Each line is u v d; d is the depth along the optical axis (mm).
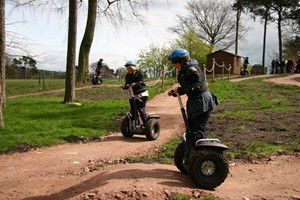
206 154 5246
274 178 6176
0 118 11023
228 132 9828
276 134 9320
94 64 35719
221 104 15883
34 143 9195
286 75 33531
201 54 54500
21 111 14859
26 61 17172
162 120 12547
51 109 15609
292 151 7762
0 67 15070
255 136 9195
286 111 12688
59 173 6898
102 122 12047
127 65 9641
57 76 50156
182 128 11164
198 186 5285
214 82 27312
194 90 5414
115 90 24047
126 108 15367
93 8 28328
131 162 7430
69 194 5441
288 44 53469
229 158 7496
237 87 23938
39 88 28062
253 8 48000
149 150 8586
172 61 5633
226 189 5508
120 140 9758
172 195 4855
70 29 17375
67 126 11570
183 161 5625
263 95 18750
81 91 23344
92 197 4805
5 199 5652
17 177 6746
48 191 5887
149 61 55250
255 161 7199
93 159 7812
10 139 9438
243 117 11789
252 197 5195
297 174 6352
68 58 17547
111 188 4984
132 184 5105
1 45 13664
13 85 31984
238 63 43531
